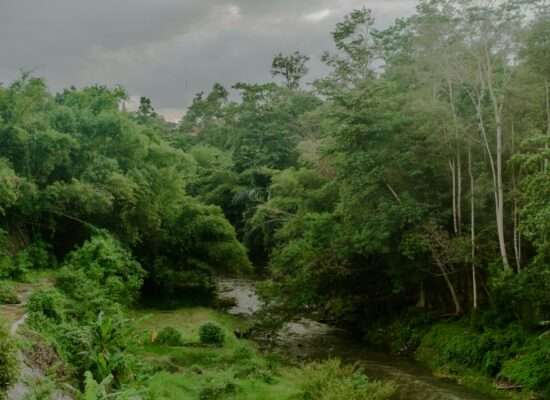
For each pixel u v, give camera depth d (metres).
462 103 19.89
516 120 17.89
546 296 14.68
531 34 16.12
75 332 12.02
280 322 22.03
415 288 23.30
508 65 17.73
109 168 23.94
